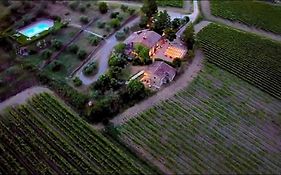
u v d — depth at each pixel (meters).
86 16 185.12
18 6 186.50
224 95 145.62
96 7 193.62
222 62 161.12
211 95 145.38
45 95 143.25
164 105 140.12
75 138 126.62
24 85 148.88
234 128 132.38
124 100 140.38
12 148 123.44
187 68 157.50
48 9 190.75
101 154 121.38
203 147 124.75
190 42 165.25
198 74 155.00
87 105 138.75
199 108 139.62
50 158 119.88
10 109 138.12
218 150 123.88
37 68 155.62
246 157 122.19
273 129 133.12
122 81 147.75
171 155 121.62
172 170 117.31
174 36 170.88
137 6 196.00
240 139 128.50
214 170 117.50
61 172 116.19
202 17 191.00
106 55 163.12
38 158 120.06
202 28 181.62
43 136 127.38
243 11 196.00
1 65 157.38
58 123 132.00
